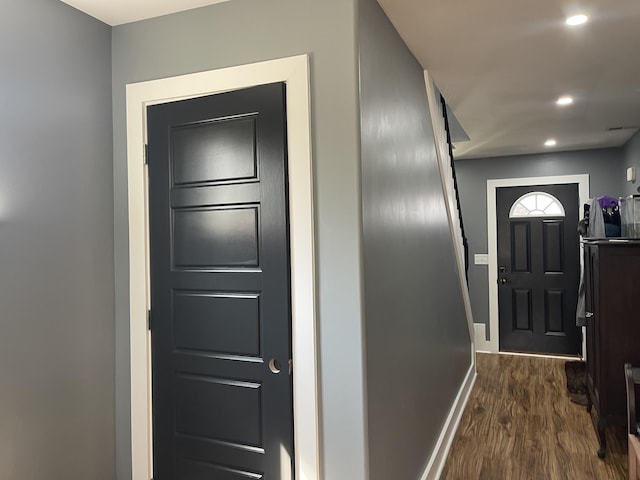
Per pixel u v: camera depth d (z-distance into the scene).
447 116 4.01
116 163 2.19
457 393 3.62
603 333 2.86
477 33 2.28
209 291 2.00
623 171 4.94
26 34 1.82
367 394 1.74
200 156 2.01
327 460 1.78
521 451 2.98
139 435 2.14
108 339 2.16
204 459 2.01
